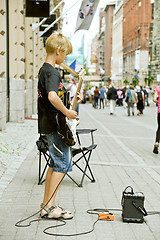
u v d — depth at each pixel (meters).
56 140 4.61
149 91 42.44
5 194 5.76
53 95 4.34
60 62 4.64
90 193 5.97
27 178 6.77
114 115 27.59
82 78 4.85
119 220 4.80
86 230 4.41
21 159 8.45
